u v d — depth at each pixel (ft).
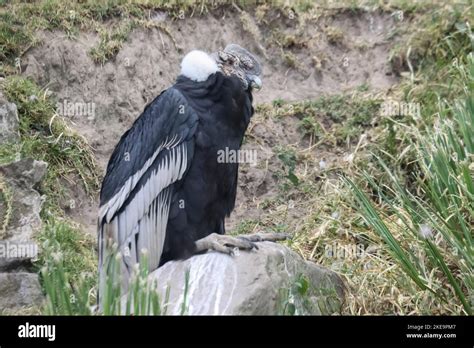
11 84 43.62
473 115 41.93
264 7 51.39
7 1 47.44
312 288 33.68
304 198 44.88
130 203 33.60
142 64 47.47
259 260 31.96
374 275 37.81
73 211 42.01
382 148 45.70
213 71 34.40
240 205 45.01
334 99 48.75
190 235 33.45
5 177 38.01
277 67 50.52
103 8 48.14
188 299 31.12
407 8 51.90
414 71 49.83
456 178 38.22
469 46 49.34
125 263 33.17
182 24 49.67
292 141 47.44
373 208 39.19
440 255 36.14
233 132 34.73
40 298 35.01
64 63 46.11
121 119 46.11
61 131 43.55
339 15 52.19
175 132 33.68
